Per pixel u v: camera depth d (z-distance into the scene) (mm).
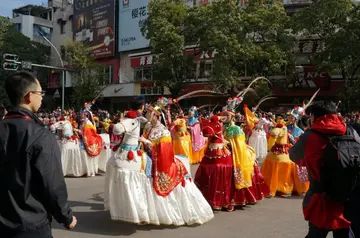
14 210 2359
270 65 22203
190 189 5617
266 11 22125
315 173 3445
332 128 3416
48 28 49938
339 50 20922
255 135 13656
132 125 5309
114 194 5199
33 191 2449
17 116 2531
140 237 5074
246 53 21062
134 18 35531
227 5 21891
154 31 23109
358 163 3246
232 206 6477
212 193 6316
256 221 5887
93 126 10289
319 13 21594
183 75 25156
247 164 6484
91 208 6645
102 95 34969
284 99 26797
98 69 35625
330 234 5188
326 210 3369
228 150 6516
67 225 2578
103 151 10938
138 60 34219
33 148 2408
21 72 2703
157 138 5434
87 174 9961
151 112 5582
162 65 23625
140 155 5348
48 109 43438
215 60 22328
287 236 5168
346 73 23031
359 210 3496
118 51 37250
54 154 2482
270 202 7180
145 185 5238
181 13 23875
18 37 40781
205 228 5484
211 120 6484
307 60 25766
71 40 40469
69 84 41125
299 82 26016
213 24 22250
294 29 22984
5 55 18859
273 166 7652
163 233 5246
